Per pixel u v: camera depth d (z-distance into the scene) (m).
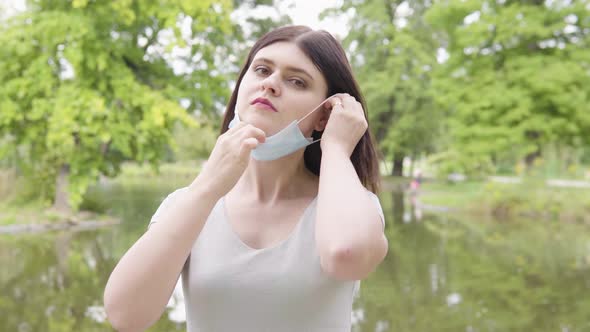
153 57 12.67
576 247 8.05
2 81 11.14
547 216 12.70
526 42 16.14
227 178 0.92
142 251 0.90
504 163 29.58
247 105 1.03
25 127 11.38
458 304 4.86
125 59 12.16
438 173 21.92
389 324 4.24
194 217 0.90
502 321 4.35
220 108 14.17
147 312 0.91
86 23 10.53
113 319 0.91
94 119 10.66
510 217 12.70
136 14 11.73
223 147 0.94
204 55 12.73
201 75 12.75
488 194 13.72
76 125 10.27
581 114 14.96
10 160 13.20
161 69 12.57
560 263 6.80
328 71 1.05
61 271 6.14
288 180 1.06
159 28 12.34
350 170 0.96
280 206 1.05
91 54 10.65
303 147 1.02
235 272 0.96
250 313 0.95
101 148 12.08
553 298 5.11
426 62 26.25
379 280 5.79
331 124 1.02
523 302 4.96
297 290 0.94
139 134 11.11
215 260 0.97
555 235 9.49
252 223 1.03
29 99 11.09
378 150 1.28
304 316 0.95
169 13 10.98
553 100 15.12
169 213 0.92
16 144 11.51
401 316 4.46
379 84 26.88
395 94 27.20
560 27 15.11
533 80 15.09
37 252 7.34
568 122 15.34
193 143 32.94
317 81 1.04
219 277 0.96
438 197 16.66
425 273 6.17
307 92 1.03
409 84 26.61
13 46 10.88
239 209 1.05
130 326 0.91
